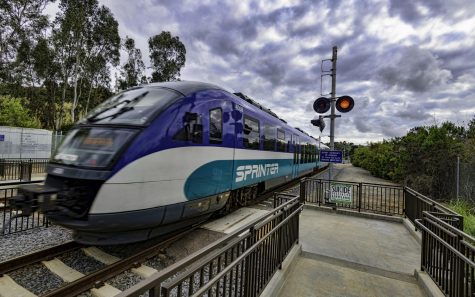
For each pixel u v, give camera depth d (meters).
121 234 3.96
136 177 3.79
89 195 3.66
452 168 10.91
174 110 4.46
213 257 1.97
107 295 3.12
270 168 8.81
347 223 6.55
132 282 3.51
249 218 6.59
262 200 9.30
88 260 4.13
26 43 23.45
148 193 3.93
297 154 12.66
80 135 4.26
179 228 4.91
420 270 3.79
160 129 4.15
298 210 4.66
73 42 26.62
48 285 3.38
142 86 5.34
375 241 5.31
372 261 4.37
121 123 4.12
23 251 4.38
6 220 6.03
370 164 25.44
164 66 30.00
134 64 30.62
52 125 31.86
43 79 27.23
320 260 4.32
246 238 2.67
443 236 3.34
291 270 3.92
